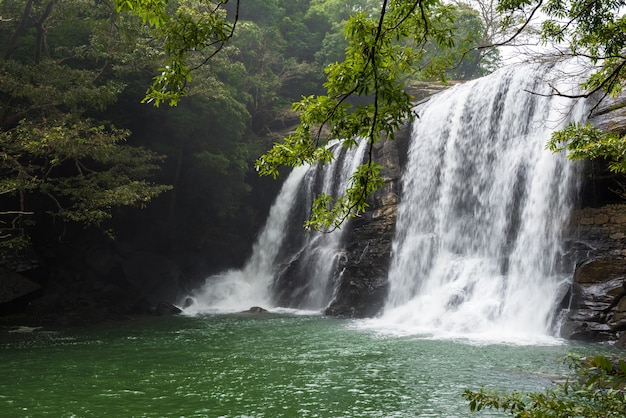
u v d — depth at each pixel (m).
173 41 5.12
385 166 29.20
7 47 26.06
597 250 19.30
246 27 38.72
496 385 12.20
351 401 11.36
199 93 29.44
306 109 6.04
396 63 6.41
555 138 8.98
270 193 36.25
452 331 20.42
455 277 23.72
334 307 26.27
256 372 14.05
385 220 28.05
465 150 25.98
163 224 32.75
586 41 8.53
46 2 25.12
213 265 34.62
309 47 48.16
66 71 23.36
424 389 12.12
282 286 30.89
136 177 29.14
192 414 10.67
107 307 27.12
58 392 12.32
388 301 25.92
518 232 22.56
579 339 17.66
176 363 15.24
